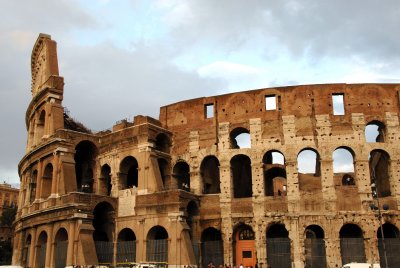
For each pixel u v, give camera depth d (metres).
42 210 72.50
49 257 69.88
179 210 66.38
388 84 71.06
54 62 86.31
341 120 69.56
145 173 71.44
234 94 74.88
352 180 87.50
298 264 64.50
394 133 68.69
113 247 70.94
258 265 65.94
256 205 68.69
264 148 70.56
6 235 138.12
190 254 64.25
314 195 67.12
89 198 68.88
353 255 64.62
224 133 73.38
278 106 71.94
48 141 75.75
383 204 65.81
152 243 67.69
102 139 79.31
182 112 78.12
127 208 71.56
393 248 64.75
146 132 73.19
